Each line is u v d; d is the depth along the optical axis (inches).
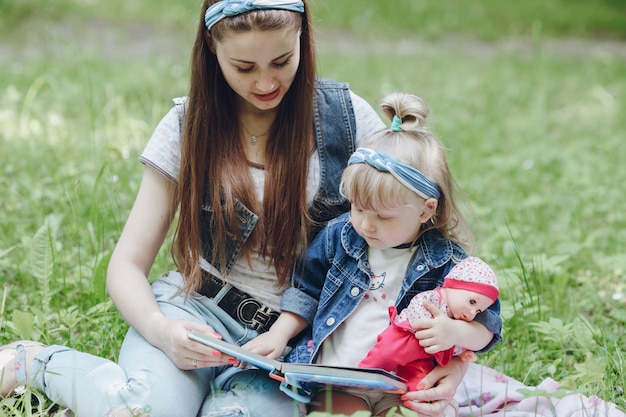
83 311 137.8
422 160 100.9
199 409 103.2
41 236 133.8
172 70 346.3
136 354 102.7
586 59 489.7
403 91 114.5
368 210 99.1
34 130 240.4
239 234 108.6
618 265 159.2
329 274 106.0
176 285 111.6
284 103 109.7
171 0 538.6
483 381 118.5
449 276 98.6
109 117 249.8
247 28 98.7
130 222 111.9
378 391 97.7
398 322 98.7
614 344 131.5
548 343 134.6
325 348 104.7
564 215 204.5
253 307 110.0
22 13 465.7
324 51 434.9
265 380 103.0
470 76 405.4
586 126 319.6
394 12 565.6
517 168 244.7
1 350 109.3
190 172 108.3
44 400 105.1
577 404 107.8
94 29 462.0
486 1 627.5
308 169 109.7
